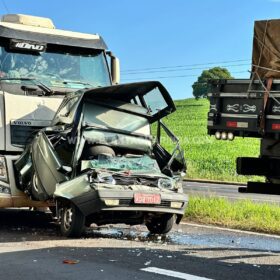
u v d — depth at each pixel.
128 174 13.88
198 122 100.69
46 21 17.44
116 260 10.75
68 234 13.55
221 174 56.31
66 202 13.64
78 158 13.81
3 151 14.99
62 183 13.62
